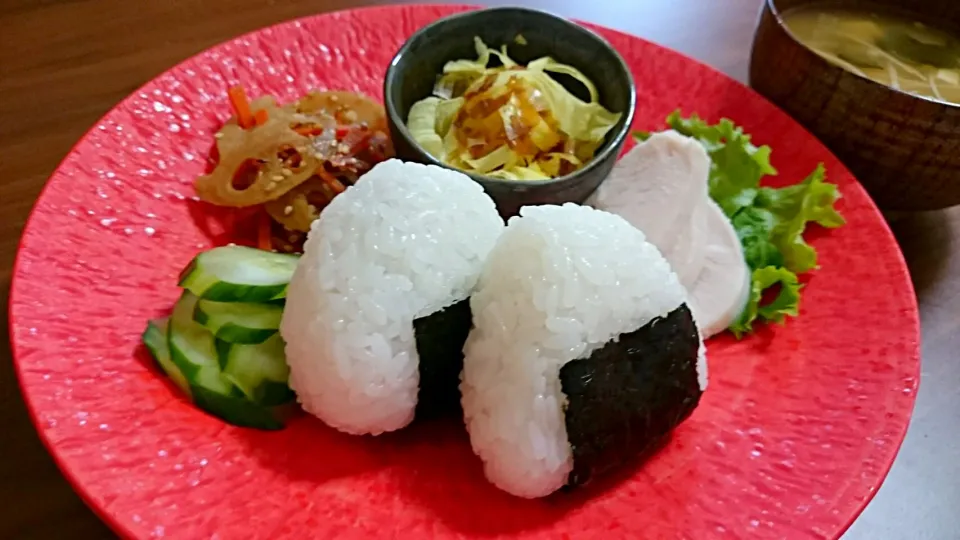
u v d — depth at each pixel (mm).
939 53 338
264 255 245
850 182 301
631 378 208
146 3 349
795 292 271
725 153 306
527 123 282
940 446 257
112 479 191
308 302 210
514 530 207
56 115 302
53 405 201
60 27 333
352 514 206
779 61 315
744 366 261
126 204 263
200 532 189
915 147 289
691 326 223
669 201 285
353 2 371
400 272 209
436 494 215
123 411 207
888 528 238
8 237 264
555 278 203
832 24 348
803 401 247
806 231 297
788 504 216
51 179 251
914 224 323
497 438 205
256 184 273
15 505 210
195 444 208
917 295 296
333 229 215
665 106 337
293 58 322
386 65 336
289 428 222
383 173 226
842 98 298
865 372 252
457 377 225
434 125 290
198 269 226
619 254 213
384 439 227
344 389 208
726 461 230
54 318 221
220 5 356
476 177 260
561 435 206
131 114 280
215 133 294
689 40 379
